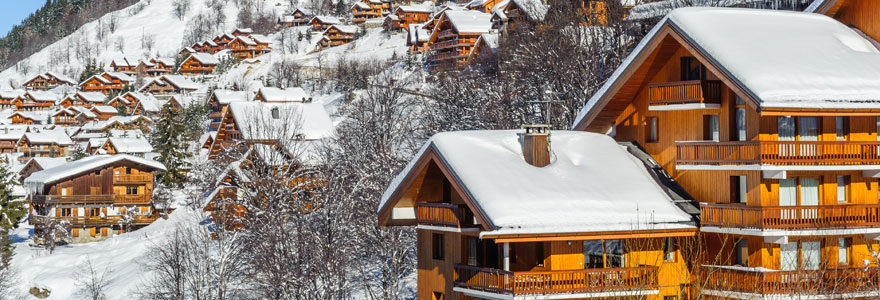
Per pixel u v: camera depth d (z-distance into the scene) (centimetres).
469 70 12038
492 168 4450
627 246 4569
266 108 13038
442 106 10319
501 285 4403
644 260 4644
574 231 4200
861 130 4731
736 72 4375
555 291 4362
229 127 13400
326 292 6388
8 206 13000
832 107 4294
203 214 9962
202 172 12875
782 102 4225
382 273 7288
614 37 9944
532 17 12038
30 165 17688
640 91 5159
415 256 7519
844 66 4531
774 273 4406
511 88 9731
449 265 4853
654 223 4378
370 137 9062
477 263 4794
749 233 4403
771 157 4406
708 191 4738
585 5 10450
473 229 4575
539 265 4597
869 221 4591
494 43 13288
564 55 9169
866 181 4769
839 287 4434
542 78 9462
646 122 5141
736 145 4494
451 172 4466
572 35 9656
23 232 14438
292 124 12256
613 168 4700
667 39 4812
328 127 12688
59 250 12056
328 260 6544
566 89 8812
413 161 4781
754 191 4544
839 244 4731
